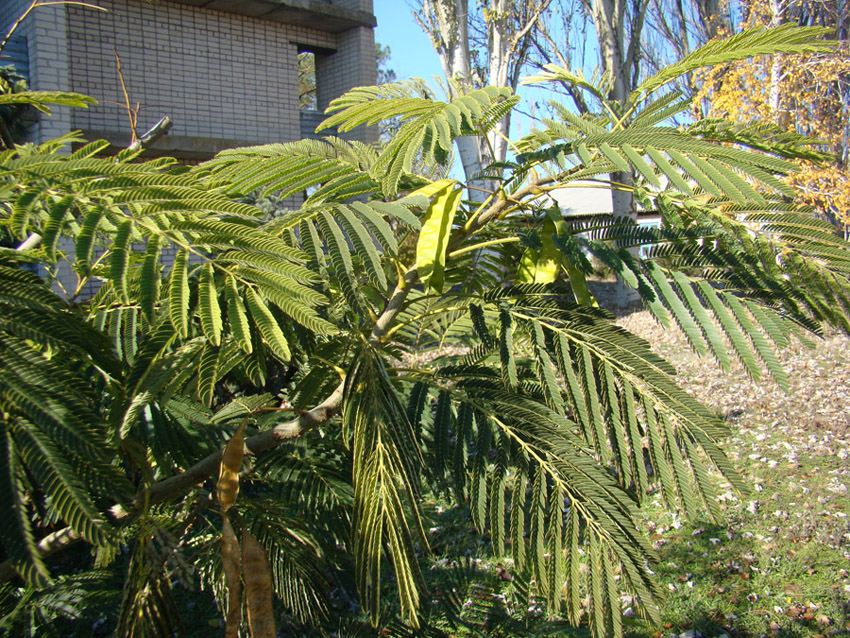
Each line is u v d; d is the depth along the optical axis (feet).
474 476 5.33
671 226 5.17
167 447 5.89
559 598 4.94
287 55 34.73
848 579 12.46
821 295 4.87
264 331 3.91
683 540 14.17
